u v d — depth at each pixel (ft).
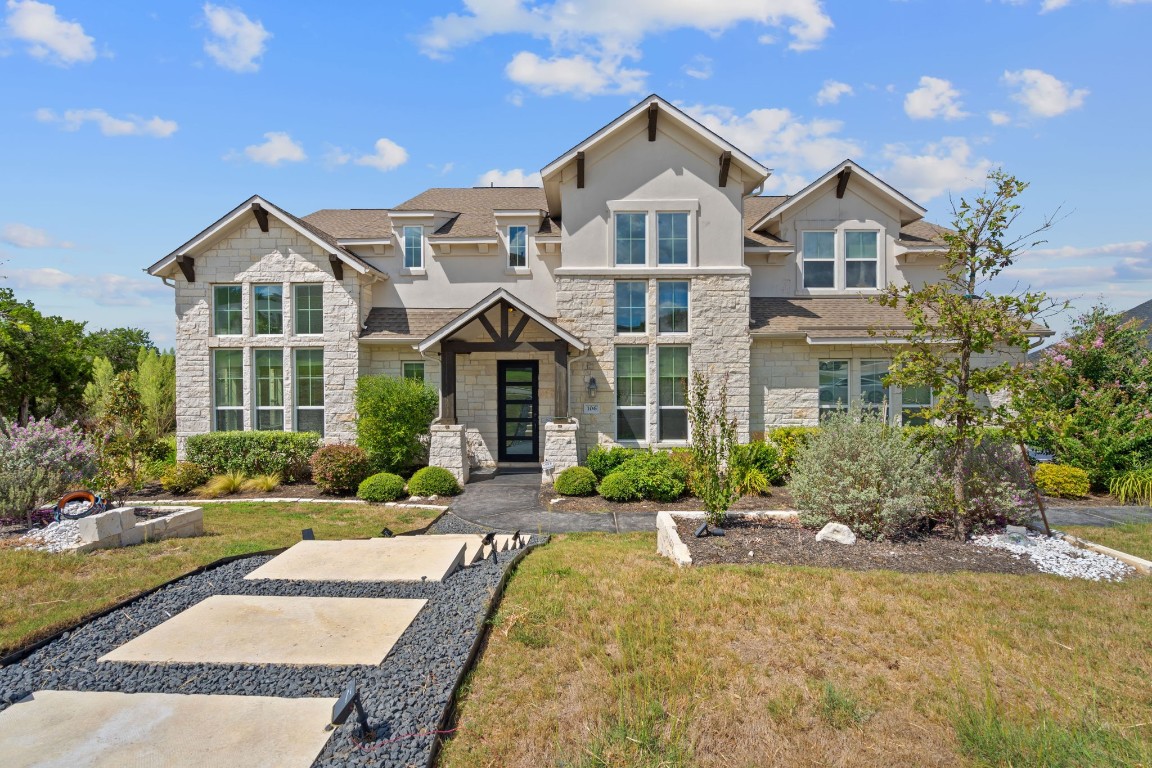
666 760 11.73
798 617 18.16
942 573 22.39
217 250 51.80
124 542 26.63
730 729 12.93
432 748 12.00
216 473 47.11
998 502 26.66
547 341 46.80
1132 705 13.98
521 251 56.70
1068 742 12.23
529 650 16.17
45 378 56.85
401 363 53.67
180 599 19.88
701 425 28.86
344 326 51.49
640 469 40.50
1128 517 34.88
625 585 20.92
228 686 14.39
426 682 14.52
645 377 50.42
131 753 11.83
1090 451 41.34
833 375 50.52
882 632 17.38
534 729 12.80
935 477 27.30
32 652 16.11
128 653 15.90
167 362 74.18
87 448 33.71
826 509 27.48
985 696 14.17
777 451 44.88
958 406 26.32
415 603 19.49
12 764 11.45
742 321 49.55
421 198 66.18
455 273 56.80
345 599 19.84
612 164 50.29
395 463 46.85
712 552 24.67
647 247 50.24
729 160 49.14
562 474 42.14
